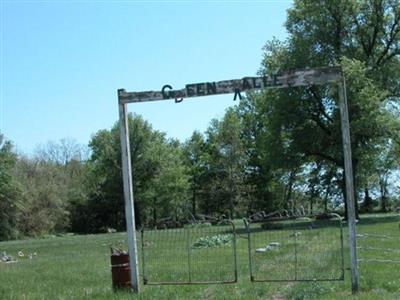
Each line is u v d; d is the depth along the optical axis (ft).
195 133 328.70
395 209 226.17
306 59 159.63
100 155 287.48
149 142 289.33
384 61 168.45
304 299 36.14
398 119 155.84
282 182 266.36
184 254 71.87
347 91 146.72
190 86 40.81
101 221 280.31
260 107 178.70
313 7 163.02
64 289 47.39
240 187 264.11
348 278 43.60
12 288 50.34
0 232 231.09
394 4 165.78
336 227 106.11
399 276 43.83
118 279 43.34
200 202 304.09
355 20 164.96
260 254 67.36
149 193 284.61
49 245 137.28
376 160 173.27
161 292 40.91
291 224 108.58
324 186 195.83
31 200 251.39
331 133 158.61
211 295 39.29
